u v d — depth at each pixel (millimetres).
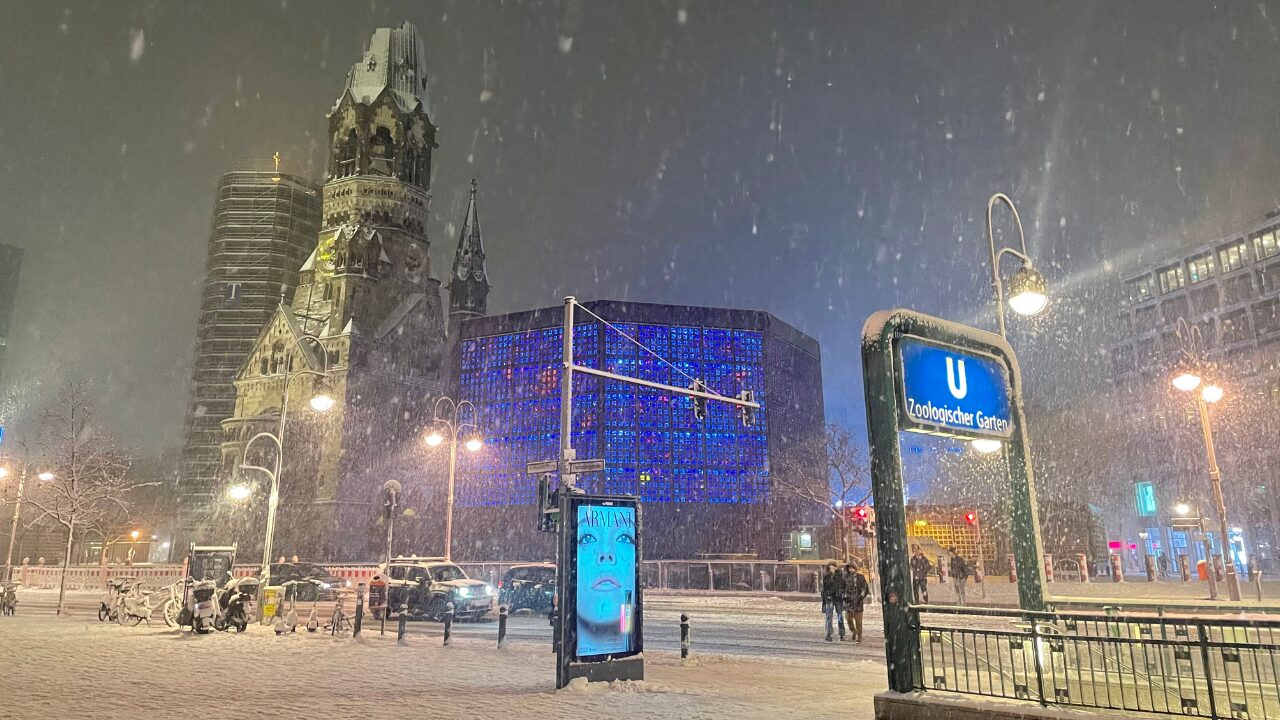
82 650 16422
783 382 82375
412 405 84938
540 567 29922
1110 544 56938
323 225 91062
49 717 9125
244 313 97062
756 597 38156
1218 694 7945
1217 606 9398
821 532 55938
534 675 12898
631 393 75875
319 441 77625
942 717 8234
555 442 76625
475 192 103938
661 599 36656
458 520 78875
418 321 88000
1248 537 69062
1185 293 90438
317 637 19953
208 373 95000
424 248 92438
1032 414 73438
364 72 94688
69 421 54969
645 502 72875
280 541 74000
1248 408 71062
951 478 65500
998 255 13781
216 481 82000
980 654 11008
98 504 66062
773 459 76750
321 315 85312
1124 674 8602
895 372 9633
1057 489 70500
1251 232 84875
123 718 9078
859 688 11594
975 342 10672
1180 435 75438
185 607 21078
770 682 12297
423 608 26531
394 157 92750
